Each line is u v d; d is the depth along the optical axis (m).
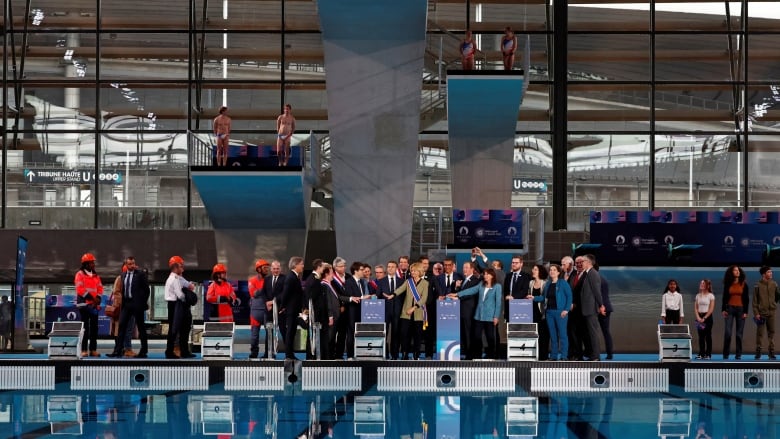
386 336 19.72
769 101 30.59
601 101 30.77
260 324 19.48
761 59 30.70
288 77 31.00
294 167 25.64
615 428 12.23
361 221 27.88
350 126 27.94
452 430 12.00
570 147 30.66
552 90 30.66
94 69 31.11
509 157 29.11
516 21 30.77
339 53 27.91
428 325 19.84
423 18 27.03
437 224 30.23
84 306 19.59
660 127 30.73
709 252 24.50
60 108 31.02
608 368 17.89
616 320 25.02
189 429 11.95
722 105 30.64
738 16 30.80
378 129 27.92
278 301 19.12
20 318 22.70
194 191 30.69
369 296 19.22
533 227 29.53
